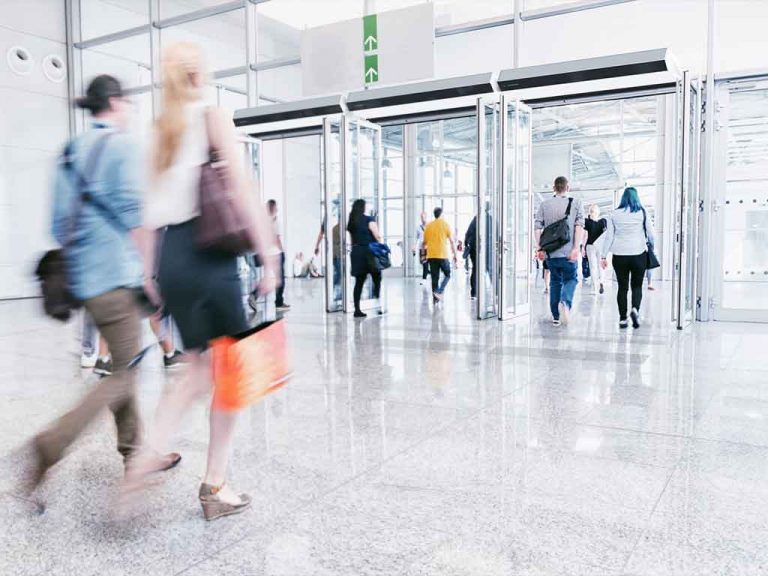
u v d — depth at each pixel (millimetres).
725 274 7488
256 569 1878
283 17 12727
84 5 12000
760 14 10430
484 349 5582
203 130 1983
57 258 2289
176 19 10812
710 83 7082
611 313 8172
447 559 1925
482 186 7418
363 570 1865
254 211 2023
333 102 8484
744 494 2389
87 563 1921
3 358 5227
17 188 11281
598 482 2520
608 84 7203
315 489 2479
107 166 2246
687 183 6523
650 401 3750
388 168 17984
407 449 2943
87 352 4777
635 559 1908
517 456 2832
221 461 2203
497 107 7652
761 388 4039
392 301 10008
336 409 3643
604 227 10602
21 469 2727
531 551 1968
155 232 2244
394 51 8219
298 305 9445
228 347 2051
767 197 7359
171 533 2119
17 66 11273
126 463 2545
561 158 16984
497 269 7652
